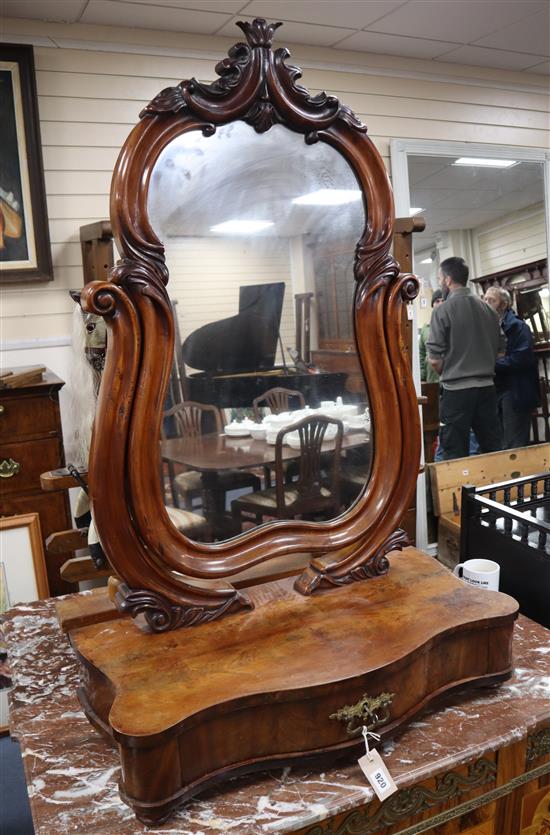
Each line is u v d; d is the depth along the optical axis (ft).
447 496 10.05
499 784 3.56
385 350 3.87
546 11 8.14
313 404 3.79
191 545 3.49
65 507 6.97
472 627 3.54
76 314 4.82
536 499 6.48
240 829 2.85
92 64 7.79
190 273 3.34
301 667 3.13
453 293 10.23
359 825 3.19
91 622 3.70
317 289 3.71
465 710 3.60
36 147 7.46
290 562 4.15
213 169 3.33
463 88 10.27
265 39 3.35
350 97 9.47
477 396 10.46
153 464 3.29
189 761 2.89
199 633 3.47
